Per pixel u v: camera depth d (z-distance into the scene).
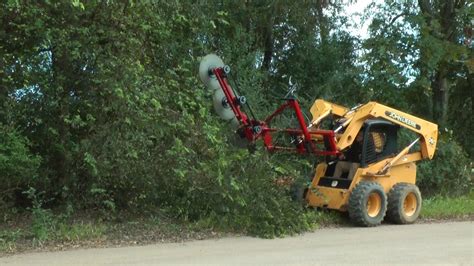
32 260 7.46
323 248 8.59
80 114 9.93
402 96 15.81
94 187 9.74
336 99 15.83
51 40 9.50
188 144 9.98
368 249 8.53
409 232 10.09
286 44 16.78
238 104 10.64
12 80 9.74
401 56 15.68
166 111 10.02
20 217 9.61
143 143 9.73
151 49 11.06
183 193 10.23
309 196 11.27
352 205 10.59
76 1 8.55
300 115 10.96
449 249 8.55
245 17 15.73
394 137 11.67
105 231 9.12
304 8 15.73
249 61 14.94
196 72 11.55
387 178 11.38
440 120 17.09
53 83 9.85
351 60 17.00
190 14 12.39
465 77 17.03
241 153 9.95
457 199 14.19
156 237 9.05
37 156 9.46
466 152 17.23
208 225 9.73
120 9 9.88
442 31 16.58
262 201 9.76
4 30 9.51
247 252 8.23
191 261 7.59
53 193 10.03
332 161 11.40
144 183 10.06
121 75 9.69
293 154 11.73
